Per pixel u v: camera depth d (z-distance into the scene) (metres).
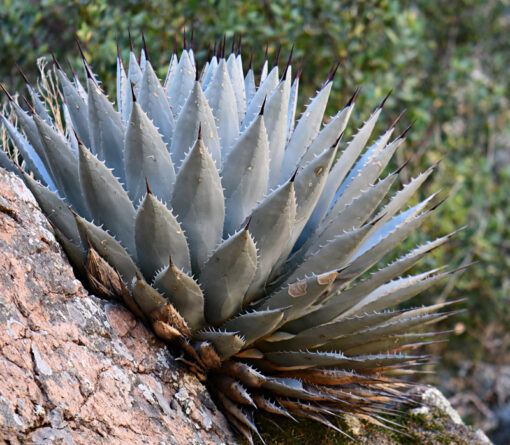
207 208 1.69
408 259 1.76
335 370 1.76
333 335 1.75
